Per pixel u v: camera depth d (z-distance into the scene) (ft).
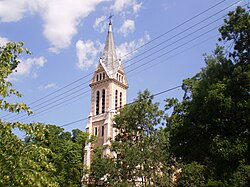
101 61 345.72
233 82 80.89
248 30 82.28
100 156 153.58
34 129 46.83
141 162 134.21
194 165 96.22
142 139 143.23
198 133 88.84
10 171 42.14
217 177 81.20
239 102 78.33
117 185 129.39
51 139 119.85
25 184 41.60
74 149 129.70
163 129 139.33
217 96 78.89
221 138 80.43
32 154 44.11
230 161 79.41
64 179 122.42
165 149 132.98
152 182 141.69
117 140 151.94
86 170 140.36
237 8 84.02
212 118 83.15
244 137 80.43
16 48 49.98
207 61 90.17
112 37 365.20
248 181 75.36
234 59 85.40
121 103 333.42
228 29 84.53
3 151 43.01
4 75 47.26
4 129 43.50
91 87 341.00
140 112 149.28
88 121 322.55
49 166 45.09
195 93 89.61
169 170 138.62
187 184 97.04
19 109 45.68
